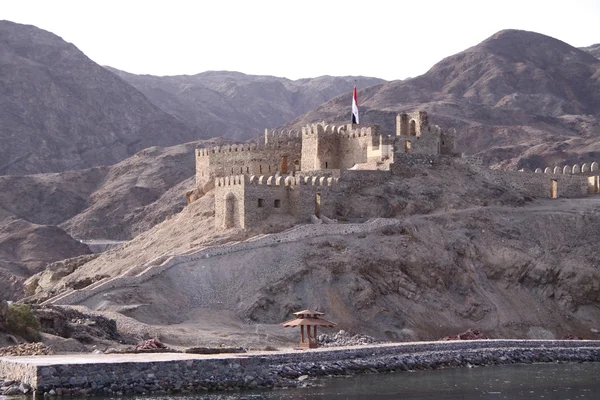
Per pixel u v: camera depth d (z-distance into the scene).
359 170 163.25
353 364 109.06
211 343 116.44
